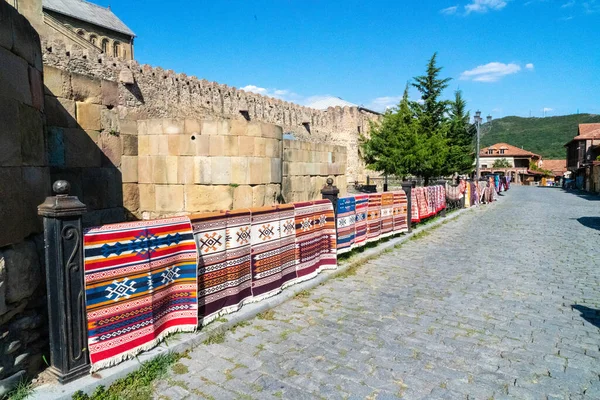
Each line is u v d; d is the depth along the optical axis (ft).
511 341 12.98
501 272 22.24
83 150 18.85
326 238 21.50
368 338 13.14
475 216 52.16
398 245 30.12
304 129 116.06
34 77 10.91
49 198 9.18
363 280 20.38
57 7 102.58
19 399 8.61
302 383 10.27
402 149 70.95
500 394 9.84
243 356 11.73
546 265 23.95
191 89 76.79
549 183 234.17
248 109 92.89
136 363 10.46
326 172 43.19
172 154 23.06
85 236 9.62
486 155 266.57
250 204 23.31
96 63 59.62
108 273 10.11
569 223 44.29
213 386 10.07
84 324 9.66
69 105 18.04
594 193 114.73
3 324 8.79
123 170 22.70
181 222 12.36
